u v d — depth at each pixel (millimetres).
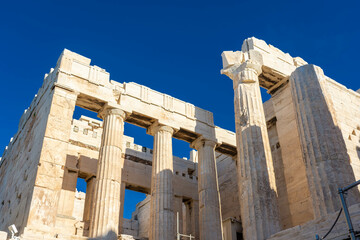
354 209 14336
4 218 24391
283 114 26375
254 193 19562
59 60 24969
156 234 23078
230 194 33750
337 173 17375
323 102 19891
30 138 25016
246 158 21000
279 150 26312
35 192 19422
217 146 30078
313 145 18688
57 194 20062
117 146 23953
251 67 24641
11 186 25719
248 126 22078
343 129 23859
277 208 19578
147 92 27453
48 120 21750
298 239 16094
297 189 23453
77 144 29969
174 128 27344
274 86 27328
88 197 29391
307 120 19578
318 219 15664
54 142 21344
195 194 34938
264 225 18516
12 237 16016
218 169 36719
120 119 25094
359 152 23531
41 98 25922
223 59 26453
